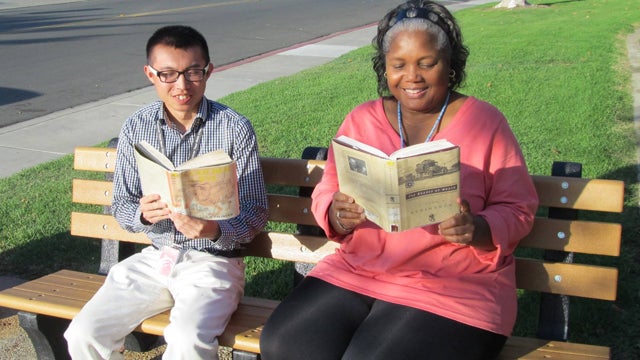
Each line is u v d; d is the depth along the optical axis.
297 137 6.46
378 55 2.95
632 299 3.61
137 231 3.04
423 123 2.77
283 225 4.64
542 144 5.87
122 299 2.87
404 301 2.52
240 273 3.03
